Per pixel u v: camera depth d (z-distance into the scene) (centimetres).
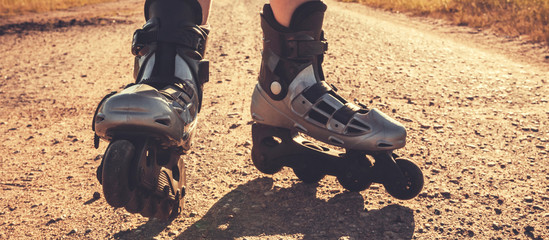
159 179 130
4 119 336
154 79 141
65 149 265
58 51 673
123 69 520
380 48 564
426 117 291
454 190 183
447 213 164
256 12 1130
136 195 118
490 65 457
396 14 1038
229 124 289
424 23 852
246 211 169
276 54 171
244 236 151
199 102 160
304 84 170
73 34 884
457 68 443
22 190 205
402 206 169
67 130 304
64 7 1633
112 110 117
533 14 756
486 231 152
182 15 150
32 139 287
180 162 151
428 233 150
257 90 184
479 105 317
